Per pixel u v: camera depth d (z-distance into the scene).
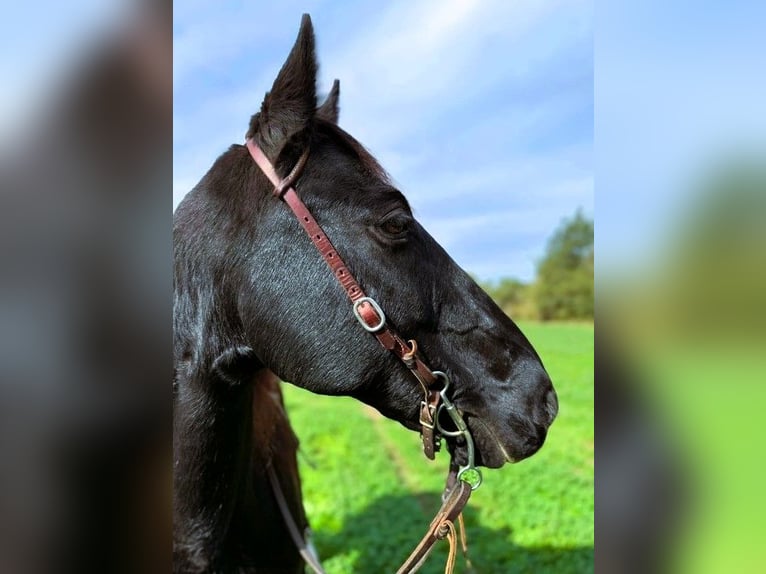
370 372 1.91
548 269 34.28
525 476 6.88
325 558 4.67
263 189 1.93
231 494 2.11
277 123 1.91
